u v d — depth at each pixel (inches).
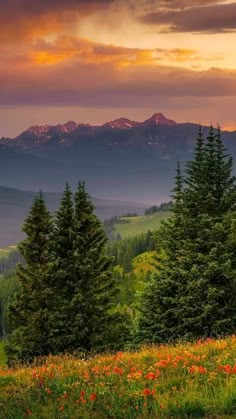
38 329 1854.1
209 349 762.8
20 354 1856.5
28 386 682.8
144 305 1771.7
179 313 1651.1
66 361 845.2
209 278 1632.6
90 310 1900.8
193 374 617.3
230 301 1622.8
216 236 1680.6
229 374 595.2
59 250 1993.1
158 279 1771.7
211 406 511.8
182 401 522.9
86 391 607.8
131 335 1877.5
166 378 624.4
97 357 880.9
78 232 2009.1
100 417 528.7
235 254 1695.4
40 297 1894.7
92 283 1961.1
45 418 557.3
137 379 625.0
